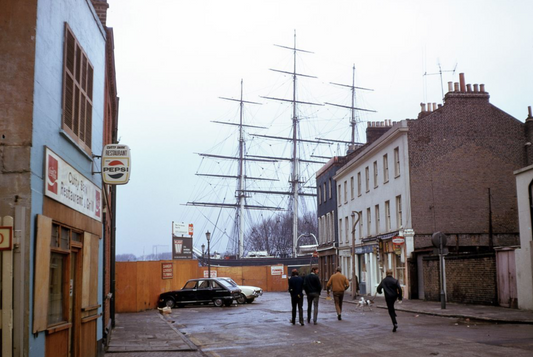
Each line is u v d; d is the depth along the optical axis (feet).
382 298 122.21
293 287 64.85
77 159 33.19
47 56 26.76
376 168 136.46
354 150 175.94
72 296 33.55
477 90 118.83
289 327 62.44
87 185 35.96
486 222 115.14
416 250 110.42
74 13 32.48
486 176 116.47
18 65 24.61
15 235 23.16
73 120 31.91
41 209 25.52
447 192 115.34
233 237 292.40
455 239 113.70
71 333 33.37
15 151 24.07
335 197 175.22
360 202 147.54
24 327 23.31
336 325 62.44
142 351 45.42
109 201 58.65
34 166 24.63
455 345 42.47
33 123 24.57
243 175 294.87
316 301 65.05
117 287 96.58
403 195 116.16
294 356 40.88
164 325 68.80
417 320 66.59
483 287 83.97
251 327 64.59
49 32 27.12
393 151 122.62
